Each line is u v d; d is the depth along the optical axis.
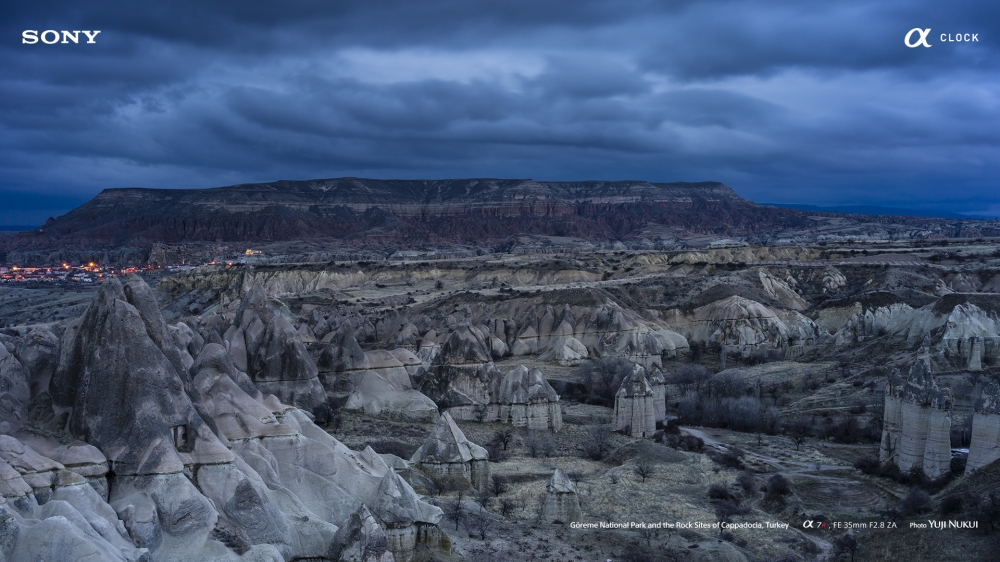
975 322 113.12
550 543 59.94
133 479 43.66
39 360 50.00
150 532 41.88
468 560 53.91
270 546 44.50
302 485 53.69
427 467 72.88
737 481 80.75
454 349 110.38
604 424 104.44
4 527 36.41
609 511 69.81
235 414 54.34
